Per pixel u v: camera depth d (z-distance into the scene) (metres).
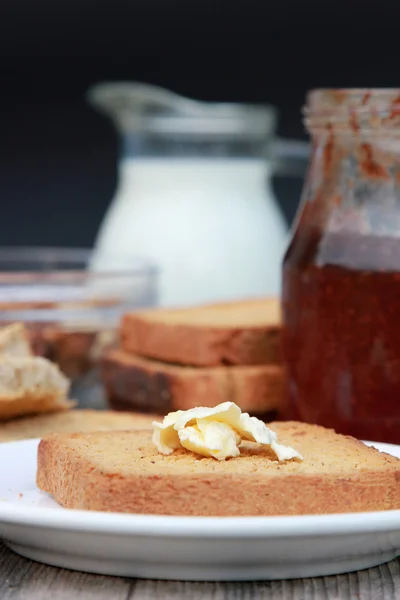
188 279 0.91
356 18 1.64
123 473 0.50
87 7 1.65
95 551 0.49
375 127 0.63
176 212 0.91
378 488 0.51
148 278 0.78
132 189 0.93
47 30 1.65
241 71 1.67
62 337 0.74
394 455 0.57
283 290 0.65
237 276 0.91
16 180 1.67
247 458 0.52
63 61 1.65
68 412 0.67
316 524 0.48
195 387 0.68
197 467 0.51
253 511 0.50
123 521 0.48
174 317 0.72
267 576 0.50
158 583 0.50
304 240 0.64
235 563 0.49
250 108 0.92
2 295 0.73
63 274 0.74
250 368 0.68
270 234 0.93
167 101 0.92
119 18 1.66
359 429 0.62
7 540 0.52
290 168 0.96
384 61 1.65
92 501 0.50
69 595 0.49
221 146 0.92
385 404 0.62
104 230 0.95
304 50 1.67
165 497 0.50
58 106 1.66
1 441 0.62
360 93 0.63
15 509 0.49
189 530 0.47
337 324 0.62
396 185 0.63
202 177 0.92
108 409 0.74
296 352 0.64
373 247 0.62
